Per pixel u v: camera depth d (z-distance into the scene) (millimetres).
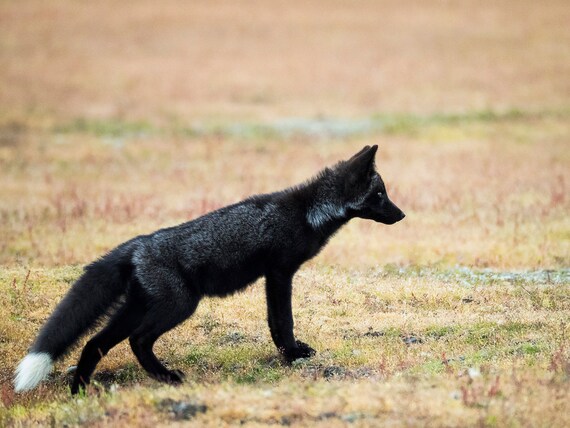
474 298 30312
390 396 19641
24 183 60000
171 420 19328
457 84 104562
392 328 27312
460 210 48344
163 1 152750
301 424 18531
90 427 19375
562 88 101875
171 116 89438
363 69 112000
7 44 121125
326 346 26062
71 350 23016
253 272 24500
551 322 26781
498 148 74500
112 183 60312
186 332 27828
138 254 23141
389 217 26109
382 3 153250
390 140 79312
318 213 24953
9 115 86188
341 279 33031
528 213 46875
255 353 25828
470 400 19203
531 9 146500
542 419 18250
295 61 116125
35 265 35969
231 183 59906
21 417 21328
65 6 146125
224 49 122688
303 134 82688
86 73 108125
